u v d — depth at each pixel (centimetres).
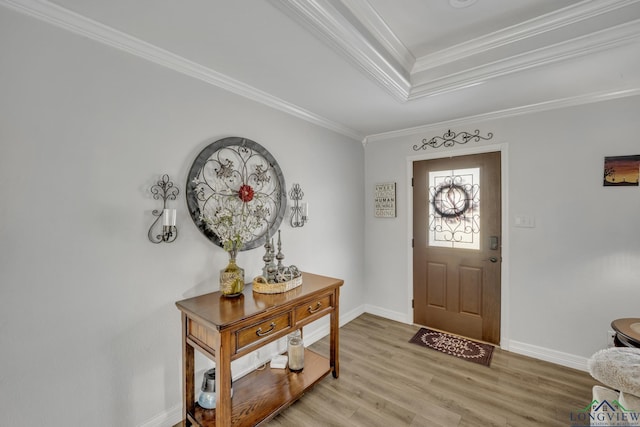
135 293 157
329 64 175
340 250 316
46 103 127
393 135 329
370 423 173
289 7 123
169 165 170
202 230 185
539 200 245
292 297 180
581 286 228
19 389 122
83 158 138
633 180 208
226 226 188
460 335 291
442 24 167
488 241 273
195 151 183
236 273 180
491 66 184
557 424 171
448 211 296
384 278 343
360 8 151
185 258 178
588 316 226
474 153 278
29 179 124
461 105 242
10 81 119
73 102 135
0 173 117
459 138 286
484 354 254
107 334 147
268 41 152
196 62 175
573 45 157
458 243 291
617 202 214
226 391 143
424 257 313
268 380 199
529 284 251
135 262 157
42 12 124
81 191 138
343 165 319
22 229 122
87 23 134
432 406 188
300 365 211
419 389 206
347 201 326
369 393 202
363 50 164
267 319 163
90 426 142
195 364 185
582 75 185
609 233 217
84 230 139
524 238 252
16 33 120
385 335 293
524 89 208
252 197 211
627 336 161
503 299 263
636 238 207
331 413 182
